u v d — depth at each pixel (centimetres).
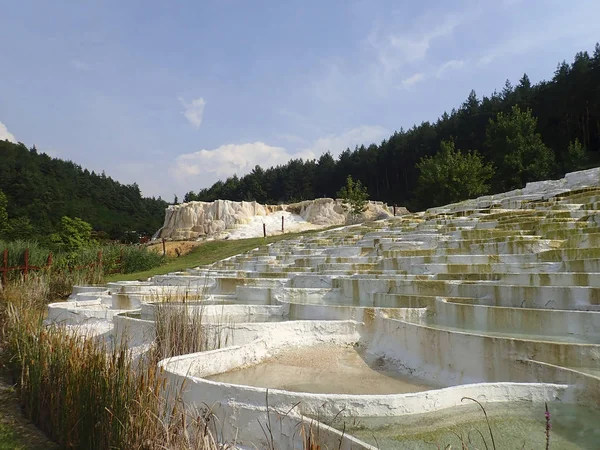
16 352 733
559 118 5016
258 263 1727
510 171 4088
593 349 488
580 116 4841
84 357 538
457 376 563
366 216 4069
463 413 439
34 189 6688
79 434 495
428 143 6744
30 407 600
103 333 864
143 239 4884
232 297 1156
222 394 474
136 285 1420
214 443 380
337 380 583
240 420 454
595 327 582
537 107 5138
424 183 4269
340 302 1000
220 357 615
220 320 848
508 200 1788
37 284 1268
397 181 7681
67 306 1086
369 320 762
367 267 1239
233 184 10044
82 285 1527
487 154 5066
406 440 391
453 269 1000
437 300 771
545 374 485
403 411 441
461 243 1193
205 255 2828
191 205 4291
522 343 519
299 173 9125
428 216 1988
